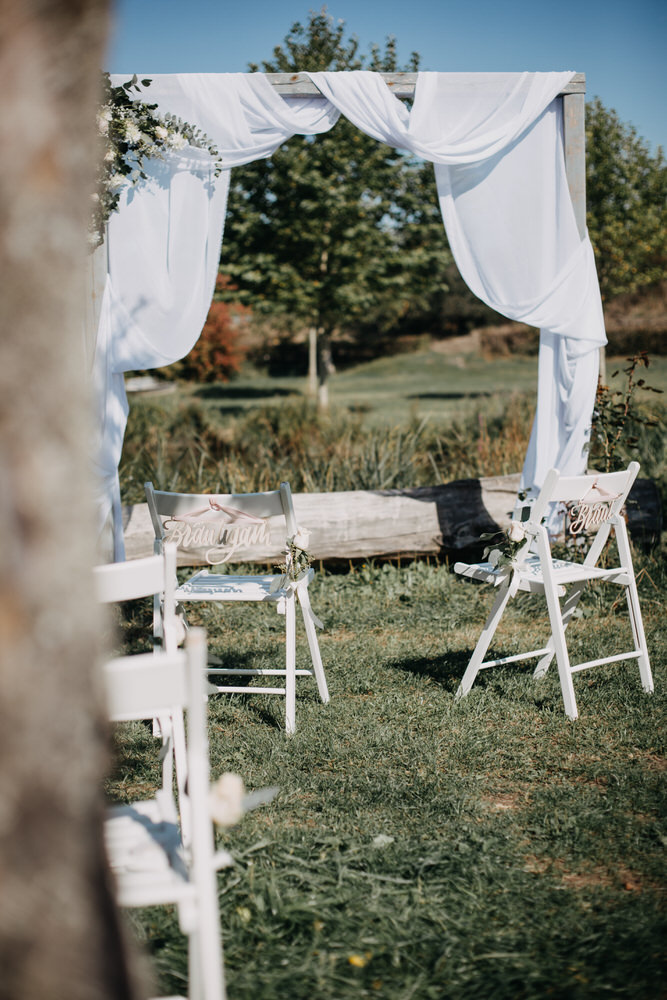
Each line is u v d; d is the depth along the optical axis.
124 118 5.20
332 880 2.62
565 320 6.07
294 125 5.78
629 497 6.88
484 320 30.81
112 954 1.35
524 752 3.62
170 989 2.15
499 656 4.91
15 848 1.26
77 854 1.32
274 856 2.75
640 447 9.40
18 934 1.26
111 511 5.52
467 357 29.28
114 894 1.40
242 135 5.71
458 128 5.95
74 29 1.30
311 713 4.13
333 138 15.31
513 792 3.30
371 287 16.78
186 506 3.91
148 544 6.38
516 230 6.12
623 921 2.41
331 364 28.53
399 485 8.45
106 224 5.38
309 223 15.60
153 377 25.67
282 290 16.11
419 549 6.77
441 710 4.12
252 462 9.48
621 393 6.66
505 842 2.88
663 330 23.56
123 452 9.54
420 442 10.02
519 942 2.33
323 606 6.00
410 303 28.16
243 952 2.30
